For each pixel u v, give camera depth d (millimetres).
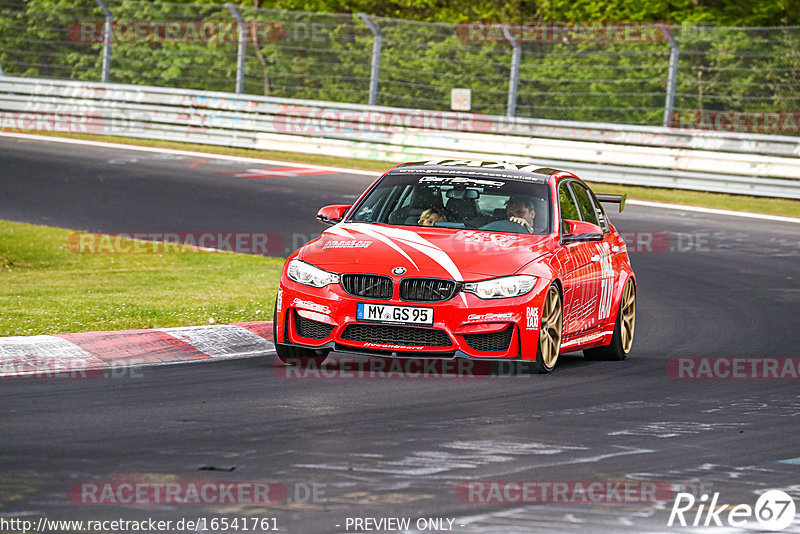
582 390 31734
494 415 27609
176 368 34000
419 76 123750
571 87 119812
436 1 147500
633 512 19516
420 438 24734
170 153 102625
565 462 22953
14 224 68812
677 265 62469
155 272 55656
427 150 101375
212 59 130750
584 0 134875
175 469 21516
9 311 41625
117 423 25625
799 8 132625
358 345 32969
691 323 46844
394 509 19188
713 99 117938
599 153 94625
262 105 108062
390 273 32812
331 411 27516
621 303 39375
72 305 43562
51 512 18578
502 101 121500
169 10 130875
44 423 25438
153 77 130875
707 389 32750
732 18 133500
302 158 104125
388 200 37219
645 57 119750
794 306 51250
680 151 92438
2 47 128000
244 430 25141
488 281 32844
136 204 77438
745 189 90000
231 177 90250
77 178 86812
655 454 23969
